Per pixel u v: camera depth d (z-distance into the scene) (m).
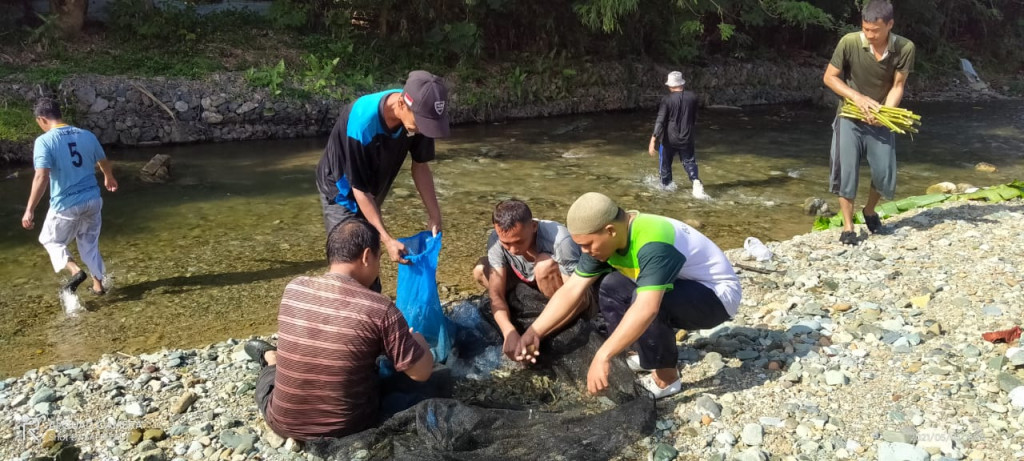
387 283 6.69
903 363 4.32
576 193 10.29
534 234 4.36
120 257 7.44
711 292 3.80
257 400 3.88
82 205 6.26
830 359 4.42
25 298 6.44
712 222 8.93
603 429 3.67
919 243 6.53
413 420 3.70
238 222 8.67
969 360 4.32
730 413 3.88
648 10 18.58
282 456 3.67
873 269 5.95
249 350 4.64
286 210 9.20
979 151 13.39
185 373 4.59
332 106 14.55
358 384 3.59
